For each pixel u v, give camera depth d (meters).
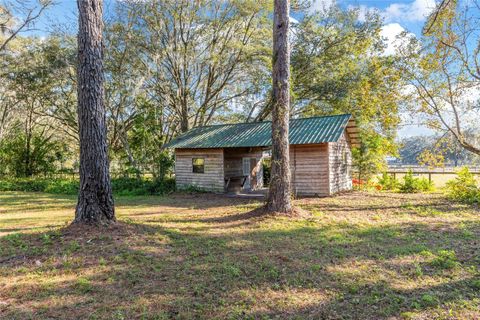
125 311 3.39
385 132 20.22
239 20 20.70
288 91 8.67
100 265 4.66
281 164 8.70
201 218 9.08
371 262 4.85
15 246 5.41
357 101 19.97
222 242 6.09
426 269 4.54
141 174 19.42
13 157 25.34
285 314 3.32
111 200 6.43
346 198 13.07
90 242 5.45
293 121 15.80
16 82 22.94
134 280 4.20
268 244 5.92
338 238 6.30
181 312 3.36
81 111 6.18
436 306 3.43
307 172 14.24
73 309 3.44
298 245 5.83
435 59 12.96
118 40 20.19
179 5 20.00
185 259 5.04
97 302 3.59
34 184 21.42
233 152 18.11
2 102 25.11
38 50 22.73
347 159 17.05
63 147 27.09
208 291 3.88
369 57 20.00
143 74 21.06
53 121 27.97
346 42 20.05
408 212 9.45
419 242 5.96
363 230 7.00
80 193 6.25
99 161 6.23
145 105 21.19
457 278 4.18
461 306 3.41
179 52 21.08
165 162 18.59
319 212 9.41
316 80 20.78
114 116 21.14
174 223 8.23
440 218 8.39
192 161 17.33
